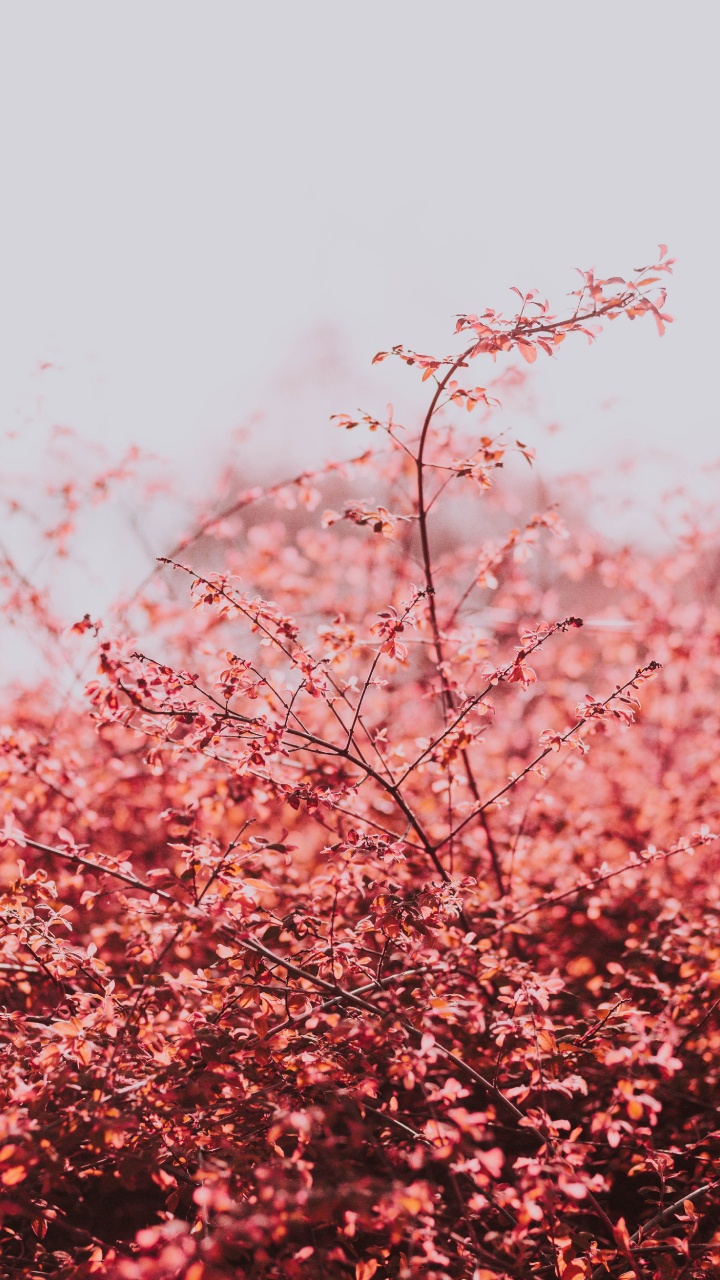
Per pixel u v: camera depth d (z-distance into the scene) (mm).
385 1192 1796
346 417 2988
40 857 3709
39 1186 2199
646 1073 2779
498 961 2801
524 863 3744
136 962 2709
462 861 3932
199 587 2521
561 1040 2529
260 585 4535
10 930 2387
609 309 2428
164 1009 2217
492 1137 2623
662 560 4969
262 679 2557
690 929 3076
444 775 3180
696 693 4875
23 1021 2336
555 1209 2098
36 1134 1897
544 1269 2340
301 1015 2334
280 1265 1923
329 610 4578
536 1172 1952
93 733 4262
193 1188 2137
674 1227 2377
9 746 3088
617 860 4180
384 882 2467
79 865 2484
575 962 3299
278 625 2545
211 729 2414
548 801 3609
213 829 3951
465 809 3047
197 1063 2148
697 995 3182
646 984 2895
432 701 4613
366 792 3920
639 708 2592
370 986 2463
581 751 2652
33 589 4211
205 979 2223
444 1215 2424
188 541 4363
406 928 2400
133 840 4246
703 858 4098
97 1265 1940
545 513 3652
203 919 2113
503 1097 2314
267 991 2367
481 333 2508
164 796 4121
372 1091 2074
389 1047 2271
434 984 2377
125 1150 2062
